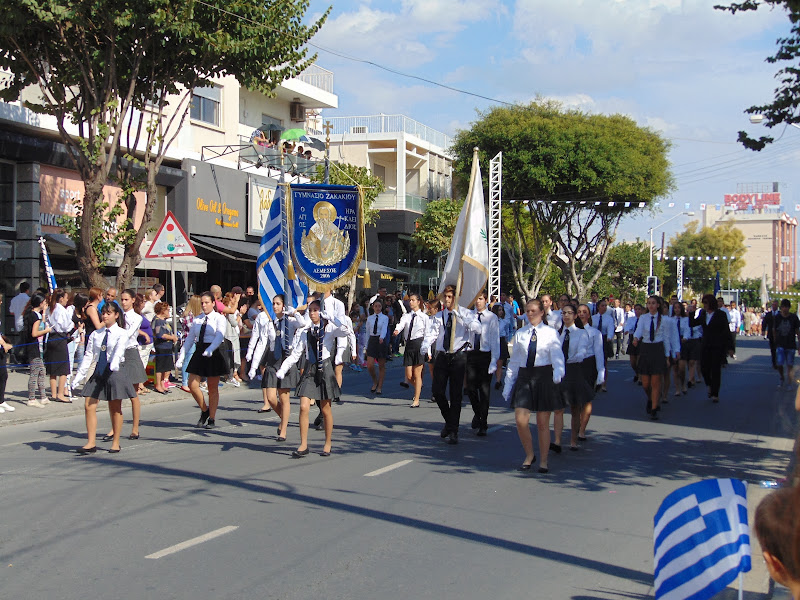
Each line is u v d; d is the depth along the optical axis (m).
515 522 7.15
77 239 17.36
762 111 11.12
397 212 44.06
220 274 27.25
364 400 16.03
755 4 9.75
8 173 19.72
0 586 5.34
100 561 5.87
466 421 13.27
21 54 16.47
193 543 6.33
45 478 8.55
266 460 9.68
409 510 7.48
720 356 16.05
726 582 3.28
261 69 17.67
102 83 16.91
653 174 39.34
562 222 40.91
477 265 11.59
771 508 2.41
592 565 6.00
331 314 10.20
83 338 15.30
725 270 96.75
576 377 10.62
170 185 24.28
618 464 9.83
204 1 16.39
